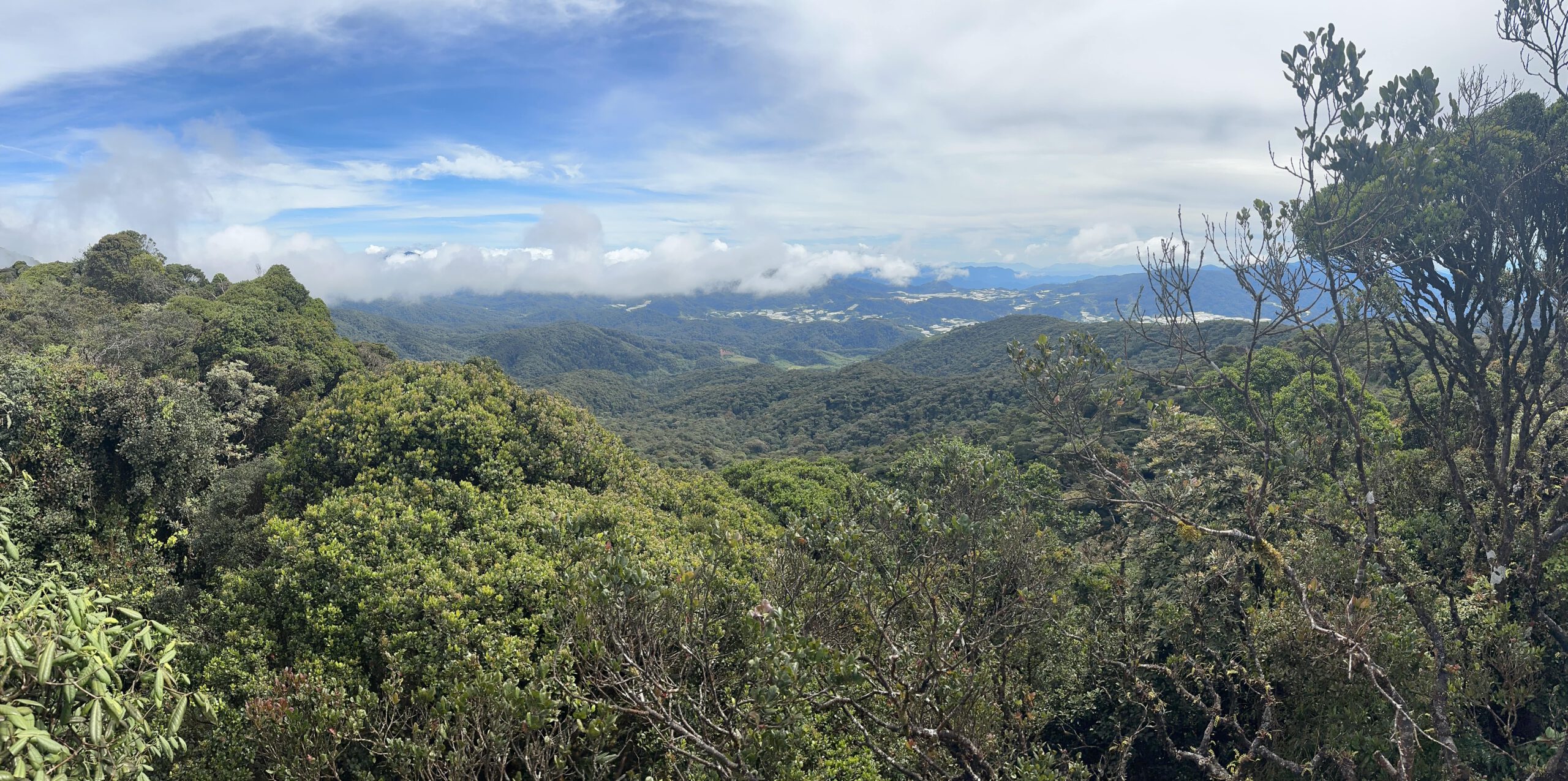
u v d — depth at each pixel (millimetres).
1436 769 9406
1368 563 8000
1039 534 9789
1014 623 8398
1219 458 13688
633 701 5262
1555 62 7527
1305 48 7379
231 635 10047
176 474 14445
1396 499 10453
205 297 35938
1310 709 10438
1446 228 7516
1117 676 11461
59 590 4402
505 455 15367
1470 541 10461
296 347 28094
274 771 6941
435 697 6980
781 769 5148
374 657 9820
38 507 12594
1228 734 12766
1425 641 9500
